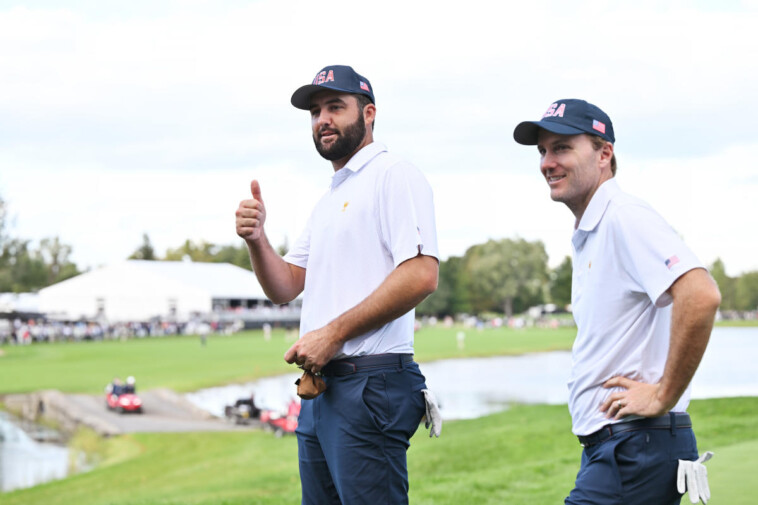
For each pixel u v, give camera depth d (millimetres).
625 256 3436
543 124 3652
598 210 3561
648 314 3479
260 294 124500
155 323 108312
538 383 49438
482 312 183125
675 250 3271
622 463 3449
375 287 3871
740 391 36688
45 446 31828
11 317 114375
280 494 13812
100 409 41062
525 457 16844
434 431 3877
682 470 3365
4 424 37688
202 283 119500
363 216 3879
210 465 22859
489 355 74625
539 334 113938
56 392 46156
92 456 29391
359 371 3785
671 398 3279
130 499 17594
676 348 3223
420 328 139750
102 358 68625
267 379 53719
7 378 54094
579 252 3719
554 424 20219
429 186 3908
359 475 3738
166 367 60625
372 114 4062
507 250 173500
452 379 52219
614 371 3514
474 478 12625
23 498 20391
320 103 3996
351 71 3979
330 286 3939
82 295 116438
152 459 25969
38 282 168875
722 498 7184
